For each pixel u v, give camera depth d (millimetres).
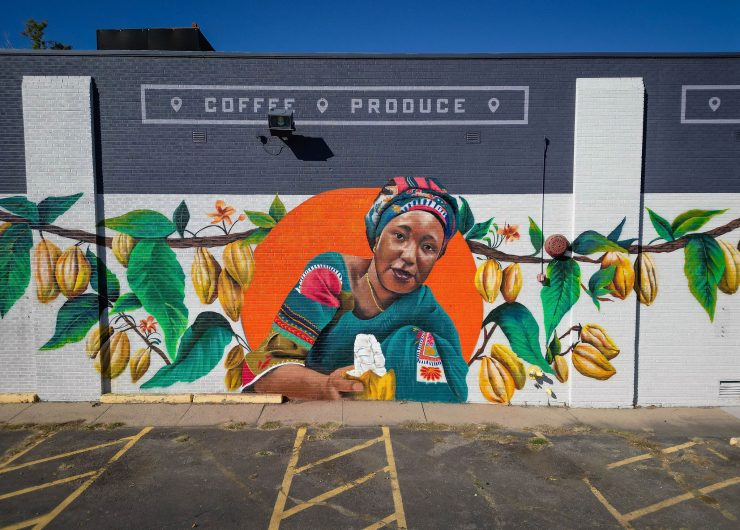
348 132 9391
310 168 9414
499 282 9477
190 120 9320
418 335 9531
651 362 9523
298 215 9445
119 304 9461
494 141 9398
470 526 5805
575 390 9492
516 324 9508
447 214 9438
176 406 9234
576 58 9281
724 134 9367
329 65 9336
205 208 9398
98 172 9320
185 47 10578
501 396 9547
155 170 9344
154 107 9281
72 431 8211
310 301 9508
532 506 6211
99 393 9469
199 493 6422
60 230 9320
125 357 9508
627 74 9305
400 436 8102
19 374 9547
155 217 9391
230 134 9352
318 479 6773
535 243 9438
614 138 9258
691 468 7180
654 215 9406
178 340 9508
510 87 9336
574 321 9438
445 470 7043
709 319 9477
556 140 9375
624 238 9352
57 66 9188
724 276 9445
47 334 9406
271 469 7023
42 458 7312
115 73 9227
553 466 7195
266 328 9523
